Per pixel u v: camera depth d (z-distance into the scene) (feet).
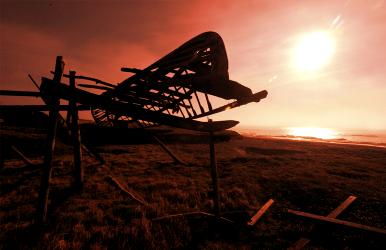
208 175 39.04
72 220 19.04
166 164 48.24
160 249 15.19
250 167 47.06
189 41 14.96
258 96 15.67
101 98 17.12
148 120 18.19
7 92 17.43
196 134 102.58
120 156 57.26
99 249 14.55
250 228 18.75
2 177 33.14
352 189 30.14
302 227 19.11
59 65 17.15
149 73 17.66
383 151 86.63
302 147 95.35
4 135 61.26
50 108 17.58
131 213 20.85
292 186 31.83
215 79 13.07
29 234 16.08
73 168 40.40
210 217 20.38
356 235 17.60
